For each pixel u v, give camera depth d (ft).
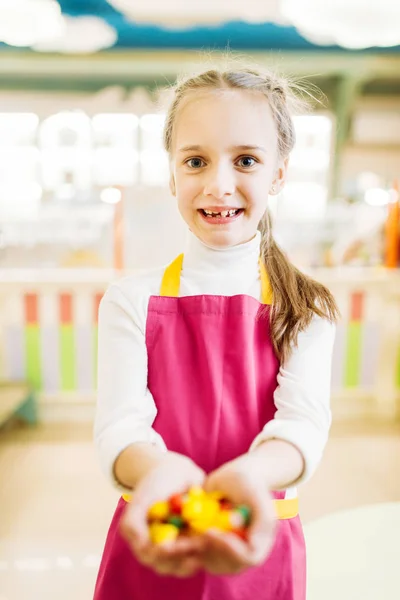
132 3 11.23
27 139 13.76
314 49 12.77
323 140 14.05
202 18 11.91
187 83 2.40
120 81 13.57
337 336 10.22
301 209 13.57
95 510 7.22
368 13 8.48
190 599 2.25
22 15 8.91
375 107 14.08
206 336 2.38
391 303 10.12
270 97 2.40
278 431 2.10
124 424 2.17
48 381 10.19
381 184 13.94
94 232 11.19
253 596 2.27
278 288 2.53
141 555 1.53
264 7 11.43
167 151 2.76
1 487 7.84
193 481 1.79
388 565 3.54
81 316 9.95
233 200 2.27
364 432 9.93
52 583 5.67
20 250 11.09
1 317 9.89
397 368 10.42
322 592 3.28
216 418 2.32
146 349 2.42
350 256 10.96
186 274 2.52
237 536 1.55
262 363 2.44
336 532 3.92
